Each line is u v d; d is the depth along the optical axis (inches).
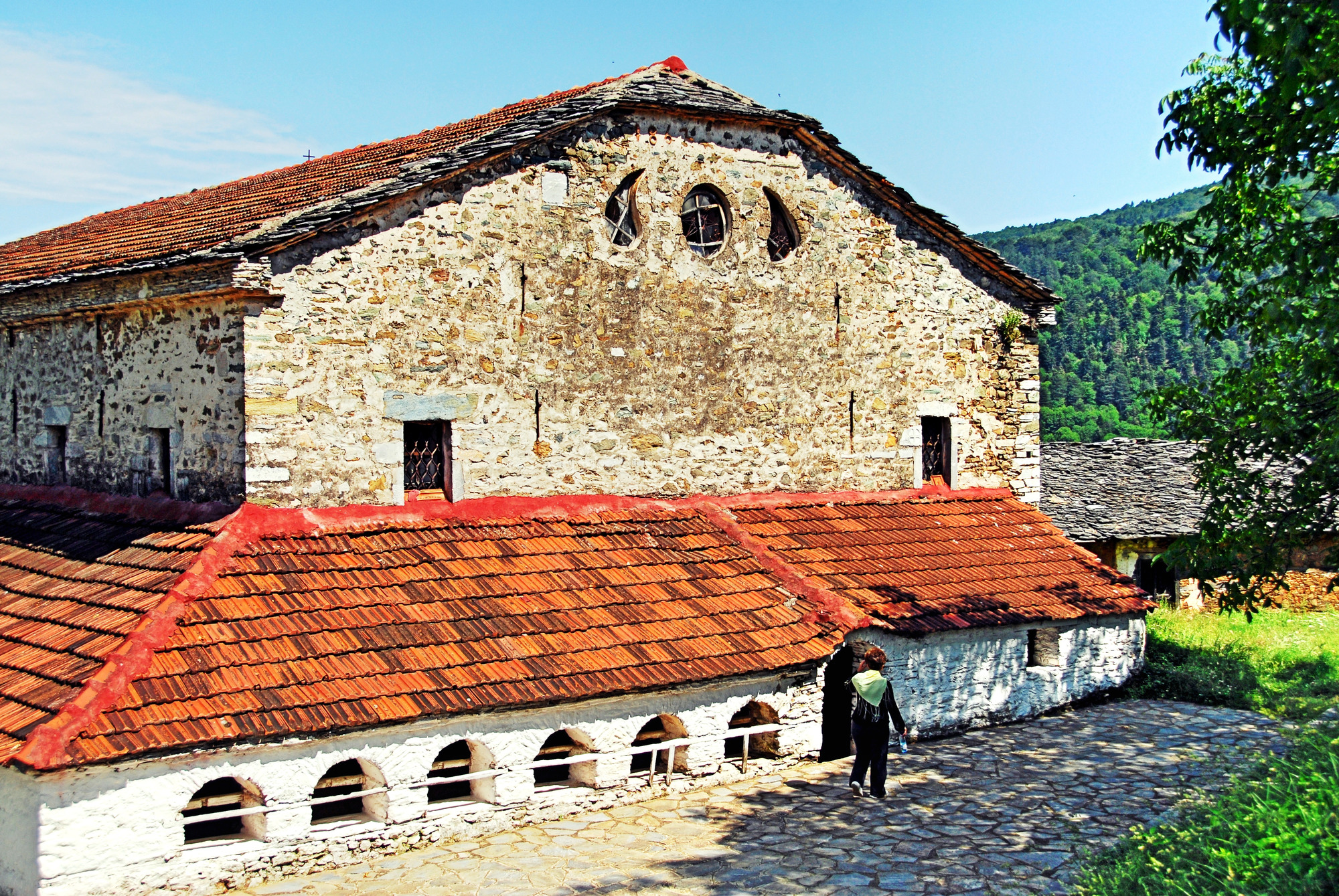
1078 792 462.9
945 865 383.6
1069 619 592.1
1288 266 462.3
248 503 445.7
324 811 404.2
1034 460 722.8
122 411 528.4
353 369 472.4
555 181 527.2
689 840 405.7
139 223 674.2
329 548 448.1
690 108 561.0
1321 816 326.0
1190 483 978.1
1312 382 494.3
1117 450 1072.2
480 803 409.7
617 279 547.8
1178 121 528.4
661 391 563.8
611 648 442.6
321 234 462.3
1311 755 410.0
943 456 687.7
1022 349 716.0
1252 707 604.7
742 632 481.1
